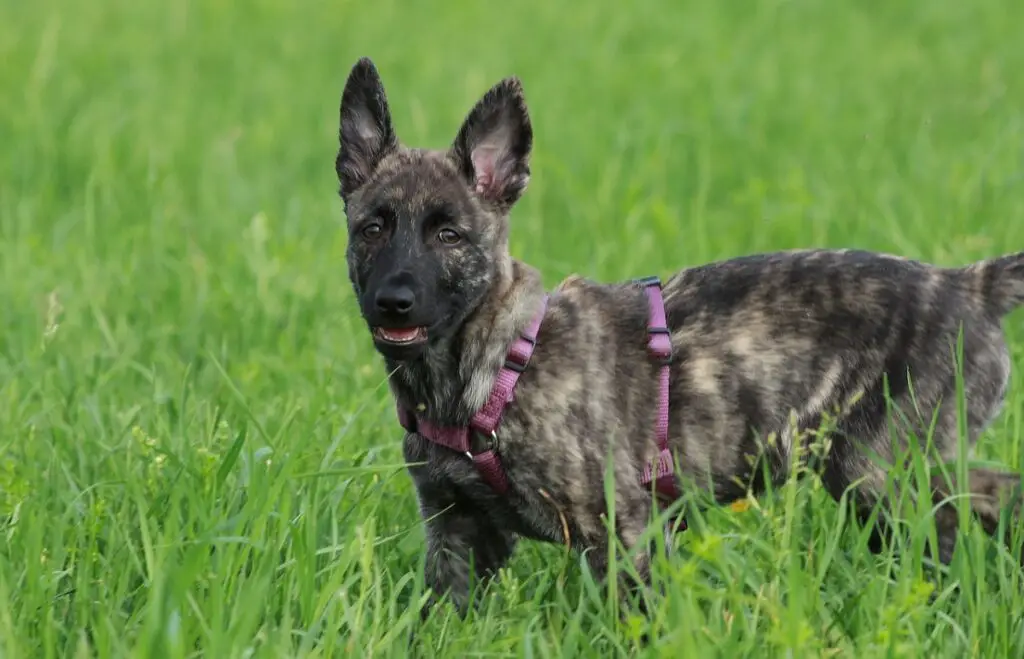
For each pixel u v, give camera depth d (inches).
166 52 1182.3
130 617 327.0
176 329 565.9
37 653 317.1
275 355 541.3
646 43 1231.5
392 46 1210.0
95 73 1087.6
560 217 741.3
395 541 388.5
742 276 382.9
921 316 375.9
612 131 896.3
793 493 335.0
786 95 1032.8
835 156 829.2
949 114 965.8
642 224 725.3
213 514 350.3
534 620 326.3
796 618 293.9
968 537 340.2
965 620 335.0
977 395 379.6
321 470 368.8
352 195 383.9
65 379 499.8
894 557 371.6
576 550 370.0
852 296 377.4
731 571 345.1
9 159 840.3
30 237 670.5
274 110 999.0
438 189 368.8
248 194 781.3
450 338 361.4
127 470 397.1
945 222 662.5
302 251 663.8
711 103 991.0
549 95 1013.2
